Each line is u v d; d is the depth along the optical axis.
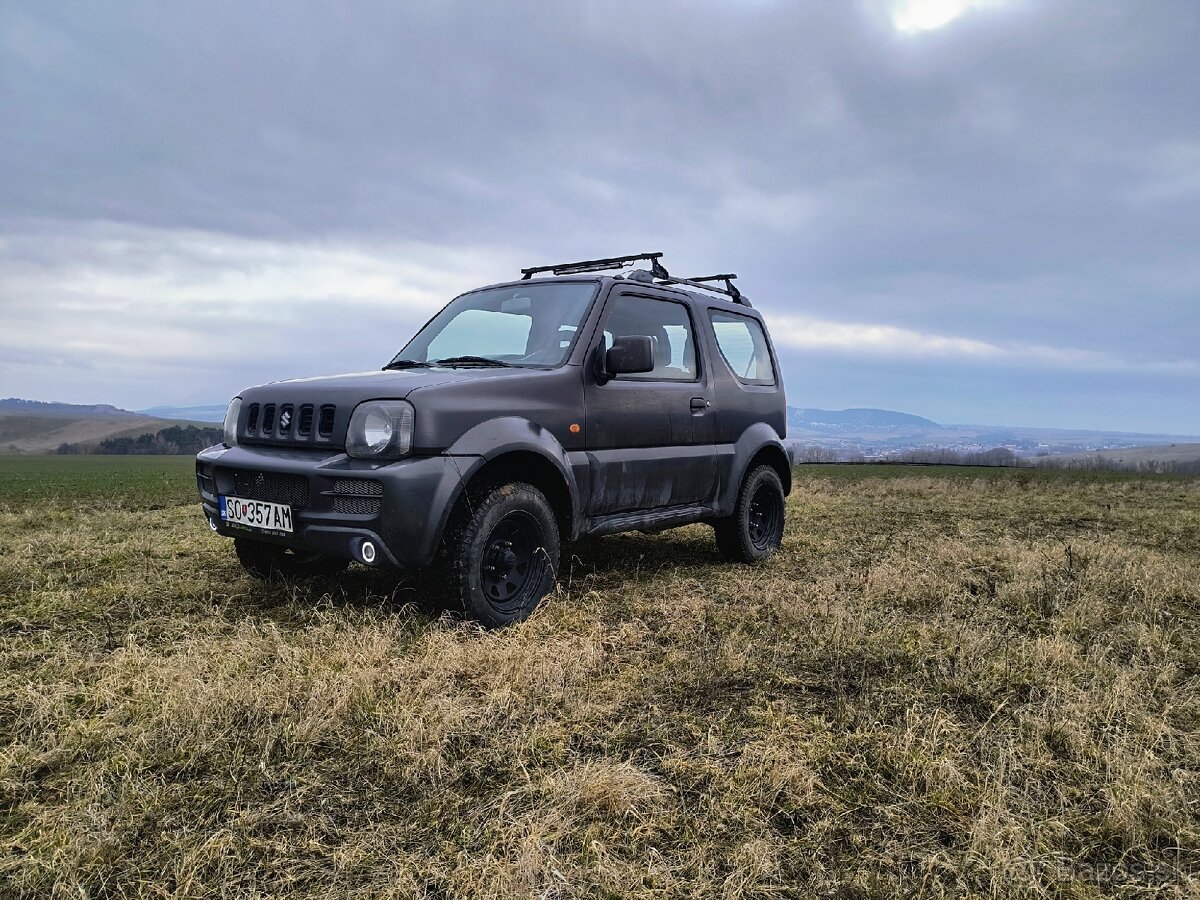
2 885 1.67
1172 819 1.98
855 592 4.53
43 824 1.91
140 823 1.92
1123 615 4.06
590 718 2.61
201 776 2.18
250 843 1.84
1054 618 3.88
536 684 2.84
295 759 2.28
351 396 3.57
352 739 2.41
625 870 1.74
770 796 2.08
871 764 2.30
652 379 4.80
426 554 3.37
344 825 1.94
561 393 4.09
